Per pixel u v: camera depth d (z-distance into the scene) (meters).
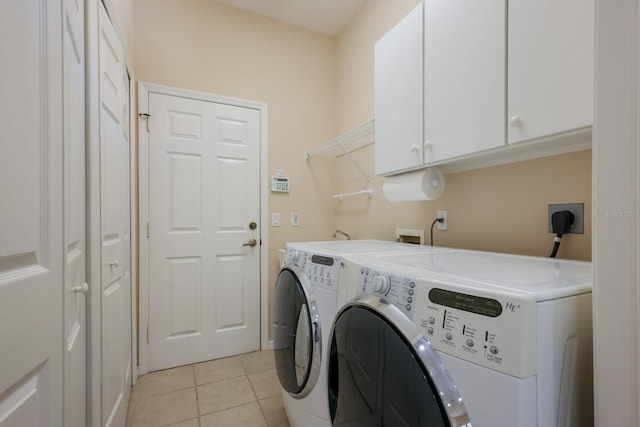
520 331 0.52
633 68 0.49
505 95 0.98
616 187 0.51
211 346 2.28
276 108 2.54
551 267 0.86
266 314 2.47
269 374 2.06
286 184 2.57
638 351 0.48
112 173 1.34
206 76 2.29
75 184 0.90
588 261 1.02
